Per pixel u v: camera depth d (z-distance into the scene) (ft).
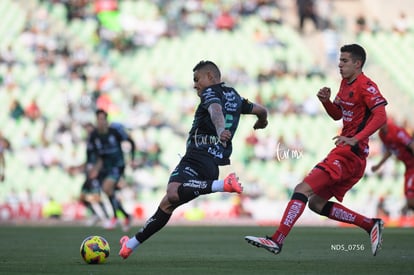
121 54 333.42
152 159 279.69
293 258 105.81
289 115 311.27
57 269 88.53
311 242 140.15
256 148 288.71
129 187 268.21
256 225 221.87
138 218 254.68
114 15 344.90
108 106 298.76
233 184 87.35
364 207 264.52
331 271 86.53
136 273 83.92
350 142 90.02
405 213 257.75
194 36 348.79
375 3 384.68
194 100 312.71
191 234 170.50
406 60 361.92
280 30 360.48
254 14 364.17
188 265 94.38
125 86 318.24
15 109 291.79
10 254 114.52
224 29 354.74
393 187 285.23
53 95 304.71
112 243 139.03
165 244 137.28
